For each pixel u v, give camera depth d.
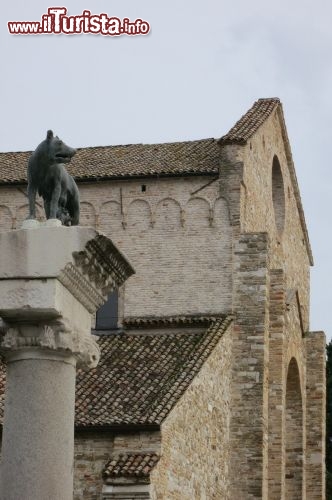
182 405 56.75
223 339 65.56
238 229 69.50
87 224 71.12
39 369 28.38
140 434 53.56
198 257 69.75
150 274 70.00
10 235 28.84
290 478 76.75
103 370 60.91
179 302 69.31
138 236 70.69
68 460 28.14
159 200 70.81
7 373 28.78
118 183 71.31
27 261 28.61
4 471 27.84
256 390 66.44
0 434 52.50
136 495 51.56
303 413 77.56
